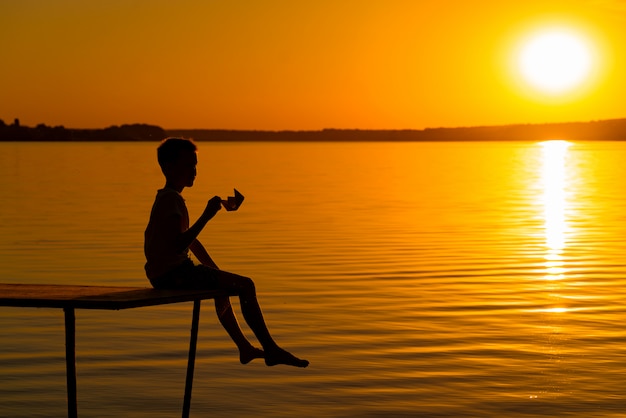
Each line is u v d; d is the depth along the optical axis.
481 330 11.57
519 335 11.26
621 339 11.03
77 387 9.04
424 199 36.47
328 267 17.33
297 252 19.59
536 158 103.88
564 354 10.27
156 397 8.70
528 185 47.56
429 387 8.98
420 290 14.67
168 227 6.69
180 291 6.45
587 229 24.72
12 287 6.69
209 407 8.38
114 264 17.62
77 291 6.42
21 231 23.97
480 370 9.60
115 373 9.56
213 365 9.88
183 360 10.12
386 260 18.33
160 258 6.73
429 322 12.09
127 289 6.55
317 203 34.12
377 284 15.29
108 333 11.48
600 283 15.42
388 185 46.97
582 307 13.14
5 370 9.70
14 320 12.30
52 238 22.22
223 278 6.68
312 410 8.27
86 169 68.75
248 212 30.08
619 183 49.75
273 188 43.69
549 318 12.34
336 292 14.49
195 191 40.59
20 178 54.34
